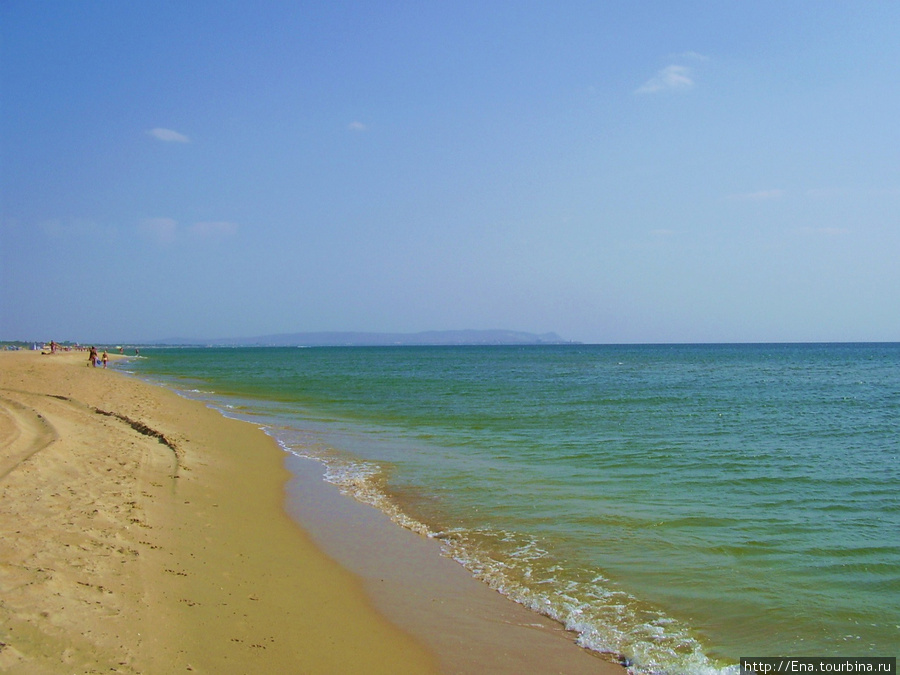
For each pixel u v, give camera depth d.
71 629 5.35
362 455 17.75
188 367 86.94
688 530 10.73
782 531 10.68
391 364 98.00
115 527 8.39
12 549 6.91
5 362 50.03
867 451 18.52
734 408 30.59
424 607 7.65
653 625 7.30
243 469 14.88
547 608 7.72
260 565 8.38
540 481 14.44
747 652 6.71
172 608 6.28
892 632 7.12
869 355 132.50
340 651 6.23
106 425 17.09
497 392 40.34
